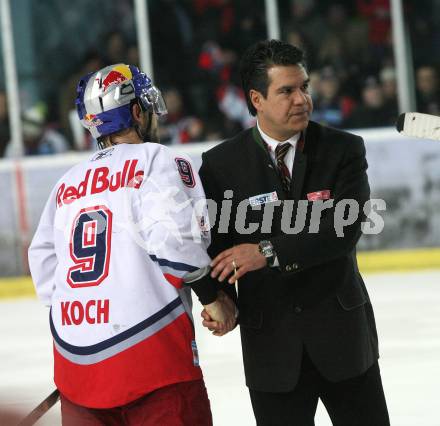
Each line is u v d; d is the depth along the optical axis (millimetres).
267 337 8375
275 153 8406
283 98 8109
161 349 7629
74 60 28641
